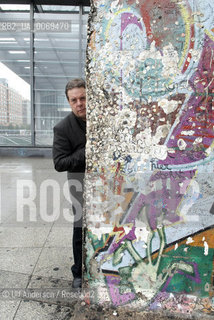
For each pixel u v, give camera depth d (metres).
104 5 1.79
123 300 2.03
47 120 11.06
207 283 1.96
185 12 1.75
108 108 1.88
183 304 1.99
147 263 2.00
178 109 1.84
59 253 2.95
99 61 1.84
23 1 9.77
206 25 1.74
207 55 1.77
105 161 1.94
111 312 2.00
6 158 10.26
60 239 3.30
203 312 1.96
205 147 1.86
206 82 1.80
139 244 1.99
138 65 1.82
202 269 1.96
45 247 3.09
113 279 2.04
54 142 2.22
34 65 10.65
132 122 1.88
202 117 1.83
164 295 2.00
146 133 1.88
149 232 1.97
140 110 1.86
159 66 1.81
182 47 1.78
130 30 1.79
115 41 1.81
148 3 1.76
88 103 1.89
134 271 2.01
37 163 9.03
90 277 2.06
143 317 1.96
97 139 1.92
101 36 1.82
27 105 10.86
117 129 1.89
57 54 10.55
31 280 2.45
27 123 10.91
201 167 1.88
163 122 1.86
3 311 2.07
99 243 2.02
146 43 1.79
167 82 1.82
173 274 1.99
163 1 1.75
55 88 10.91
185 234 1.94
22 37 10.34
